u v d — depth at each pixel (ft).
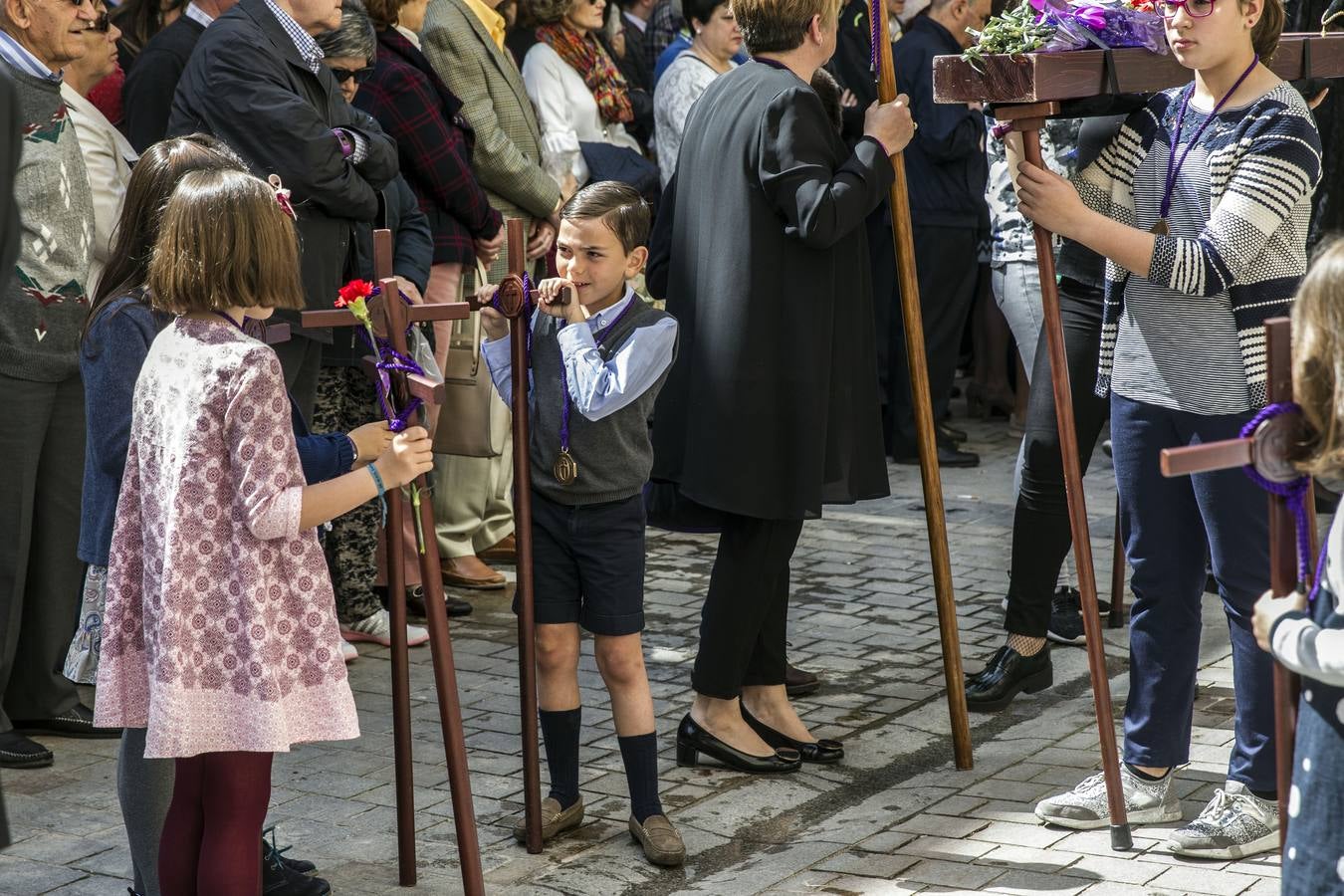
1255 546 13.41
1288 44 14.43
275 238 11.19
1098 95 13.44
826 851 14.30
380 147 18.19
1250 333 13.14
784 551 16.03
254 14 17.71
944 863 13.85
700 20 26.48
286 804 15.44
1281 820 9.45
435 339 20.74
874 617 21.79
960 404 36.29
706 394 15.61
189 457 10.82
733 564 15.98
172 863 11.57
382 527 20.40
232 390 10.77
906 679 19.35
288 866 13.66
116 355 11.70
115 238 12.65
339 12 18.29
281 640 11.03
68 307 16.20
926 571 23.86
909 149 29.35
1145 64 13.48
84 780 15.92
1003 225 20.97
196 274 10.98
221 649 10.96
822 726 17.81
